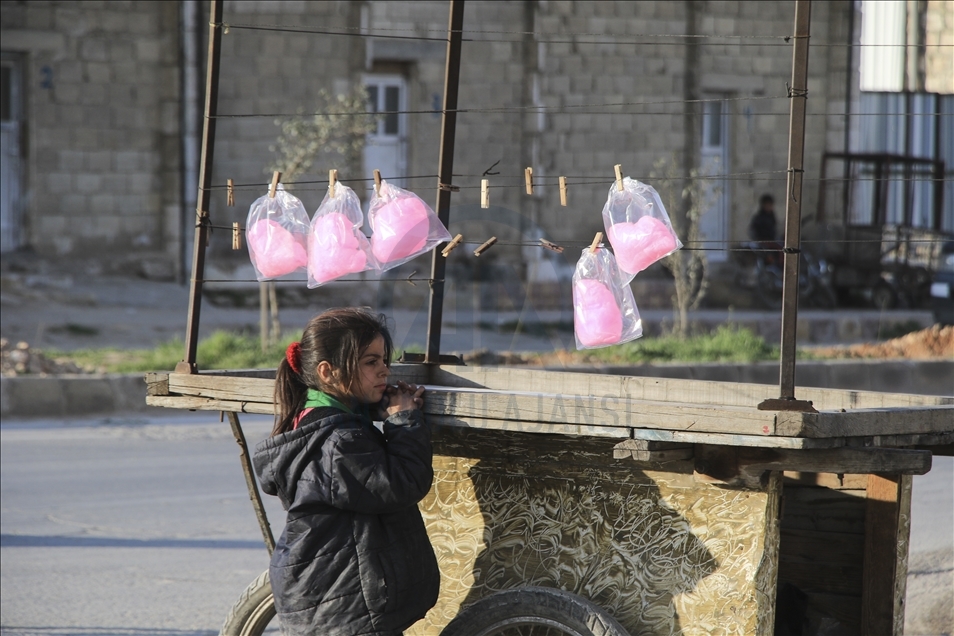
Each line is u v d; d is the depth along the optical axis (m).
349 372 6.99
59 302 40.38
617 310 8.02
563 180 8.12
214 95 9.09
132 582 14.02
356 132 39.59
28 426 25.44
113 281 43.47
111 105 44.41
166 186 45.06
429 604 7.06
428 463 6.89
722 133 52.41
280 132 45.94
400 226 8.20
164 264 44.72
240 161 45.62
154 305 41.78
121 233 44.75
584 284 8.11
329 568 6.73
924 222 54.16
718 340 35.19
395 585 6.77
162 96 45.00
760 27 52.47
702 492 7.13
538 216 48.78
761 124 52.56
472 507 7.85
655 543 7.27
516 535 7.71
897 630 8.38
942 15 53.47
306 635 6.79
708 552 7.11
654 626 7.22
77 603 13.18
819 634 8.52
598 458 7.45
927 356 35.81
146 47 44.66
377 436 7.05
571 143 50.00
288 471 6.86
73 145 44.00
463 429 7.87
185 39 44.75
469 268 43.59
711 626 7.05
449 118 10.20
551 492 7.61
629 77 50.75
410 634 7.98
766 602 7.03
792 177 6.55
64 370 28.64
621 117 50.56
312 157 36.72
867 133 54.47
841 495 8.61
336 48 46.56
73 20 43.72
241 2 45.31
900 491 8.27
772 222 48.88
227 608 13.08
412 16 47.53
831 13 52.97
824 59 53.12
